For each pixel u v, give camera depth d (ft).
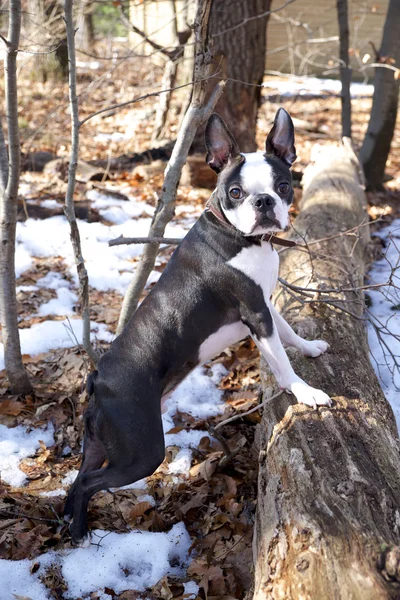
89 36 21.12
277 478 3.87
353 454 3.84
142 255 5.15
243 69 9.85
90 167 10.89
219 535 4.44
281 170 4.06
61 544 4.39
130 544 4.34
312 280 5.65
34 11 10.89
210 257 4.17
